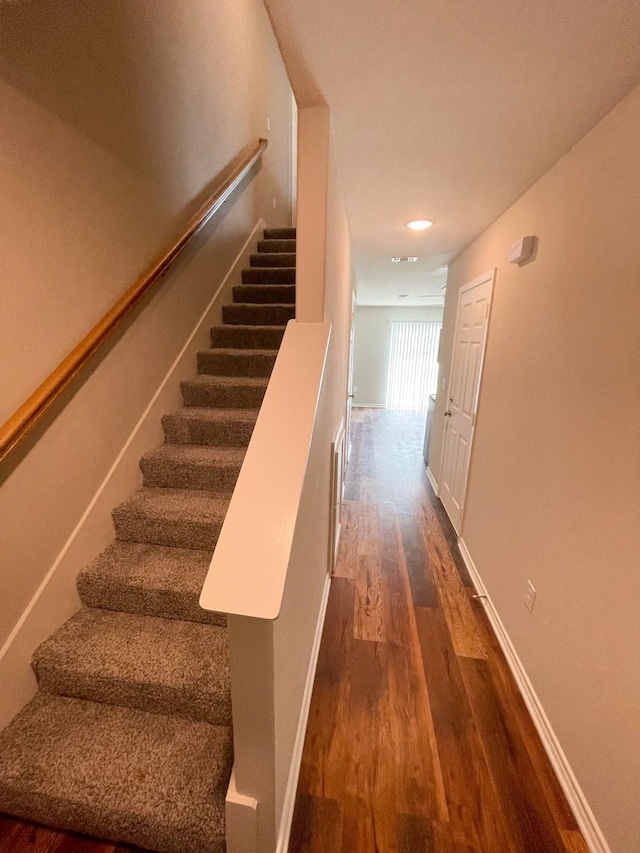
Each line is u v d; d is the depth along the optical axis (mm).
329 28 940
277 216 4141
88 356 1406
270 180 3854
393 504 3545
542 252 1686
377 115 1323
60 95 1322
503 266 2164
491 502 2189
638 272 1086
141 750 1188
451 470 3262
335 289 1896
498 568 2031
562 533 1421
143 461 1895
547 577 1516
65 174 1372
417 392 8117
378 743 1439
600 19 889
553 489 1499
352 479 4141
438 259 3541
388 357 8031
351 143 1504
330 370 1790
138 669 1285
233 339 2602
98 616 1498
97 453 1618
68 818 1112
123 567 1558
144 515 1673
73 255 1431
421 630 2004
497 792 1295
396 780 1321
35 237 1265
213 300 2639
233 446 2049
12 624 1266
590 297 1313
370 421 6926
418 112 1295
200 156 2375
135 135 1745
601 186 1273
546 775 1350
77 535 1517
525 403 1797
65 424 1438
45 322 1322
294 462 1060
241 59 2965
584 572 1277
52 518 1401
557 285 1541
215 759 1167
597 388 1252
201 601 780
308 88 1187
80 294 1475
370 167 1698
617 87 1124
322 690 1651
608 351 1205
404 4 870
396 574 2482
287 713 1121
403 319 7828
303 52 1026
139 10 1706
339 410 2648
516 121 1323
